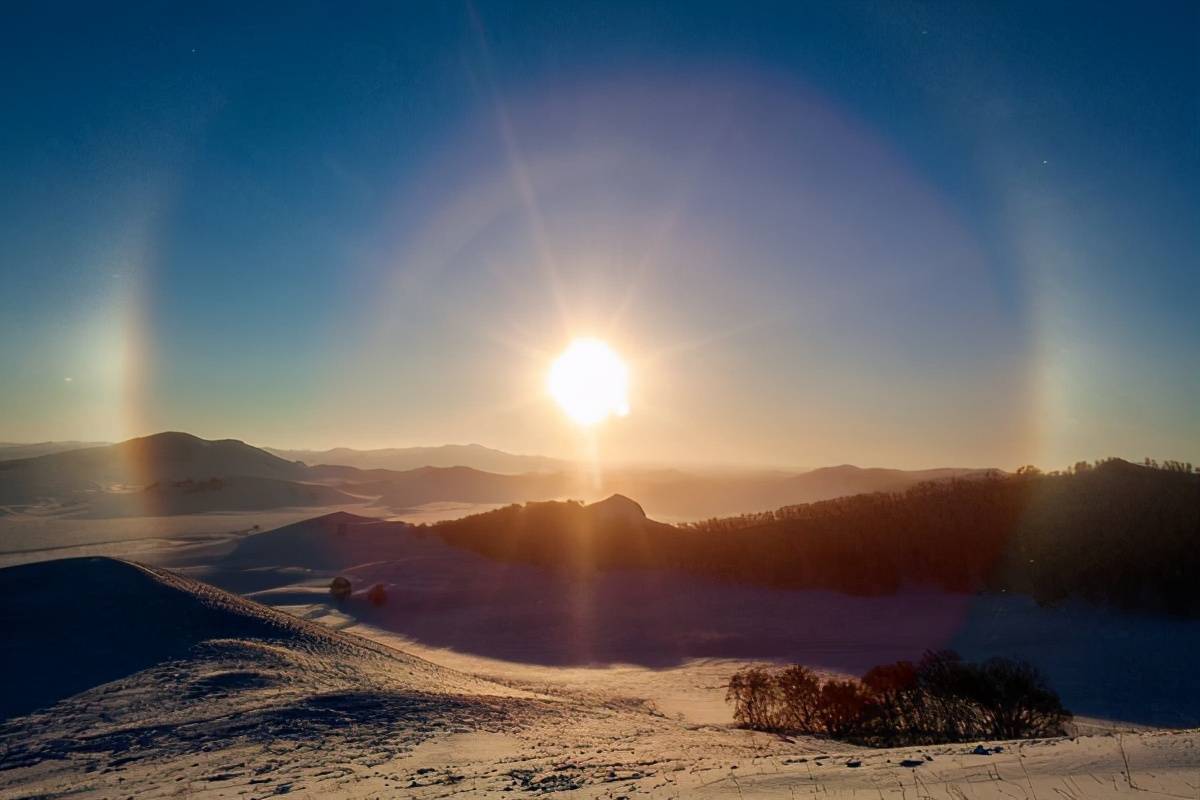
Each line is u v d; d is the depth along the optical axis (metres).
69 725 15.77
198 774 11.86
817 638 45.91
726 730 21.34
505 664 43.59
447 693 22.08
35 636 24.42
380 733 15.22
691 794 7.97
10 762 13.12
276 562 86.69
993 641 41.00
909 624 46.41
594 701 28.17
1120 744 8.56
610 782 9.48
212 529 142.00
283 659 23.97
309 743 14.12
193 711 16.94
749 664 40.72
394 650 33.50
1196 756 7.53
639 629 51.84
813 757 10.74
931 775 7.89
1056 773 7.39
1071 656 36.62
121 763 12.97
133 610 27.95
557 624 54.09
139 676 20.30
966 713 19.84
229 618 29.09
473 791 9.46
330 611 60.34
